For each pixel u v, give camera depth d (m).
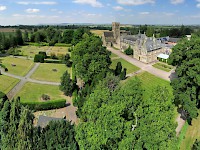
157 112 29.02
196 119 60.59
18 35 183.38
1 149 32.91
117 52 167.12
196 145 43.84
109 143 29.69
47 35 197.12
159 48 136.12
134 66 119.31
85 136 30.72
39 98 71.81
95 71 73.00
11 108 32.31
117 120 28.55
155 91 31.31
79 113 57.00
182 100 56.97
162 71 107.69
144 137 28.38
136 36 179.50
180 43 62.53
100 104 31.78
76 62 79.56
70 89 74.62
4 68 99.00
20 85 82.38
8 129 32.16
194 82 57.28
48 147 32.28
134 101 30.34
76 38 154.00
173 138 29.30
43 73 100.88
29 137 31.52
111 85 45.22
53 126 34.50
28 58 130.50
